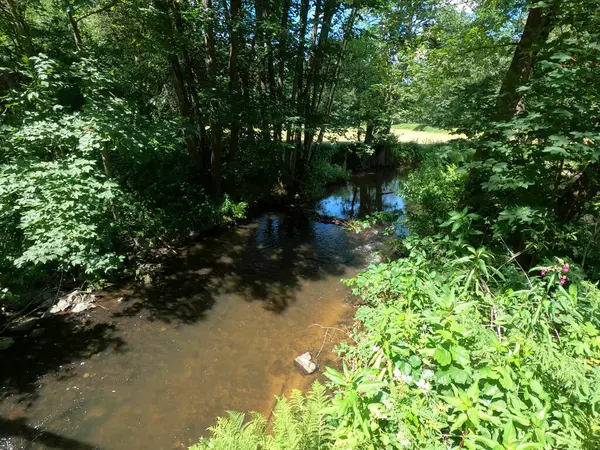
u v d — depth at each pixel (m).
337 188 12.41
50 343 3.84
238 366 3.65
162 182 7.16
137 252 5.71
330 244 7.18
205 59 7.62
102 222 4.69
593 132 2.71
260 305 4.84
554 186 3.65
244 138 9.10
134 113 4.76
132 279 5.18
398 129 26.33
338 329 4.06
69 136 4.10
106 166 4.72
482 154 4.21
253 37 7.58
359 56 11.32
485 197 4.14
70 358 3.65
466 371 1.58
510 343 1.80
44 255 3.83
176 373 3.53
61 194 3.99
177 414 3.07
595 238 3.29
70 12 5.28
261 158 9.37
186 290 5.10
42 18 7.50
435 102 7.87
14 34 6.21
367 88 13.96
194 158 8.23
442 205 5.90
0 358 3.56
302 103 9.05
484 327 1.95
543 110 2.98
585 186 3.52
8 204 3.92
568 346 1.80
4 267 3.99
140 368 3.58
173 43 6.67
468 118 3.85
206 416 3.05
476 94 3.94
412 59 8.77
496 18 5.05
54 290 4.57
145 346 3.90
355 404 1.49
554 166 3.50
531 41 3.92
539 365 1.63
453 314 1.90
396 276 2.96
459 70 7.44
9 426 2.87
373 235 7.64
